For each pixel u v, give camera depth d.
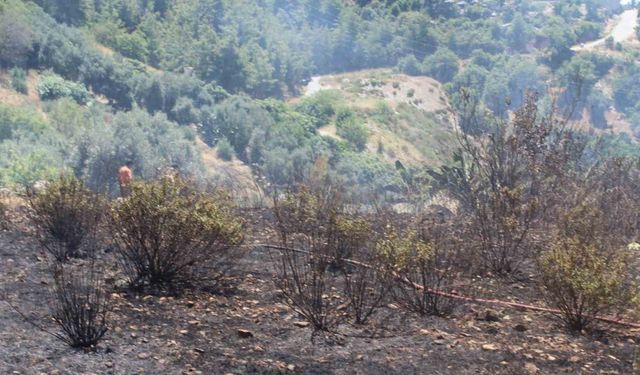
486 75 54.09
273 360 5.11
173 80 58.97
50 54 59.34
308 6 91.31
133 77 59.25
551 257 6.51
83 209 8.40
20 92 52.81
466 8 85.31
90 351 5.10
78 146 29.80
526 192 10.93
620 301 6.18
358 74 77.44
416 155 54.03
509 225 8.34
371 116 62.56
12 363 4.76
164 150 34.97
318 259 6.81
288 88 76.75
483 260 8.21
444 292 6.78
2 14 57.34
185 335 5.59
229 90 70.31
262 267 7.87
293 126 52.59
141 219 7.04
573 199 10.13
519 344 5.71
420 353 5.38
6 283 6.75
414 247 6.72
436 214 11.04
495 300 7.03
